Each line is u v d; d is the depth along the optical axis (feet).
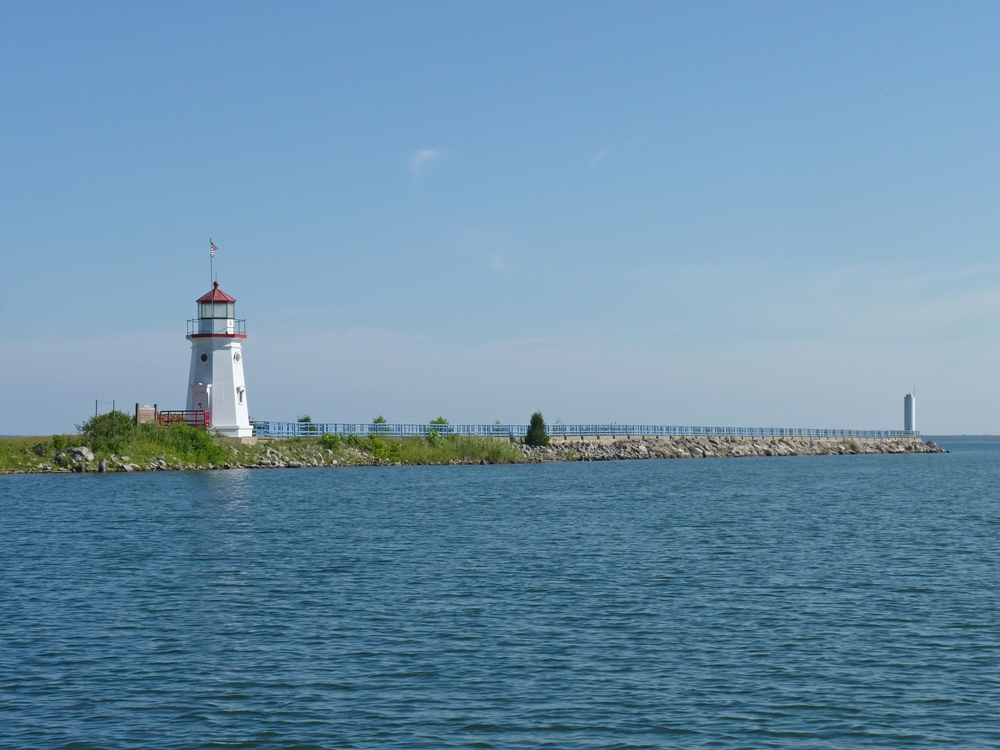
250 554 148.05
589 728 69.87
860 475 405.18
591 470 417.49
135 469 332.60
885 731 69.31
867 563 141.49
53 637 95.14
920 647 91.15
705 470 432.66
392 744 67.05
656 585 122.62
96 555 146.92
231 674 82.84
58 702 75.87
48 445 343.05
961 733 68.90
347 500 241.76
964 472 444.96
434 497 254.06
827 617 103.96
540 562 141.08
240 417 373.40
